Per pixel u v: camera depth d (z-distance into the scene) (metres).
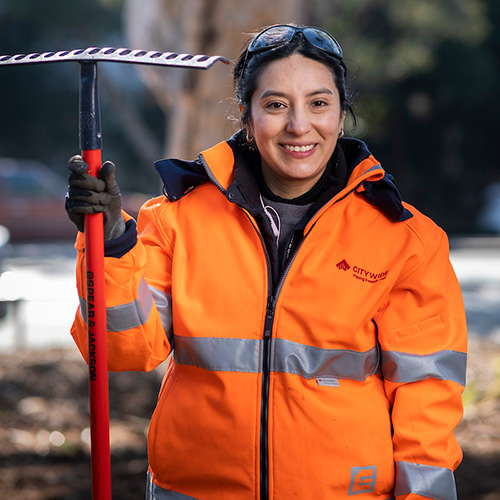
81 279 2.20
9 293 9.79
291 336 2.25
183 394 2.31
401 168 28.34
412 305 2.32
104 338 2.15
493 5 25.92
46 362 8.71
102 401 2.18
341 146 2.49
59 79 29.66
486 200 27.66
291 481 2.23
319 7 18.91
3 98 29.55
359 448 2.25
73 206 2.07
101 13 23.55
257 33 2.43
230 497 2.27
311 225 2.27
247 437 2.23
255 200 2.38
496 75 26.52
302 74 2.24
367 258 2.29
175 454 2.31
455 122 27.53
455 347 2.34
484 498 4.97
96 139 2.09
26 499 4.89
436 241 2.35
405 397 2.31
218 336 2.26
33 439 6.37
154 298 2.35
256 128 2.30
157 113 30.14
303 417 2.22
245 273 2.29
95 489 2.21
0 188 19.33
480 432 6.62
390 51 21.91
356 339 2.26
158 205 2.44
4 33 27.05
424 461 2.29
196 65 1.99
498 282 14.45
